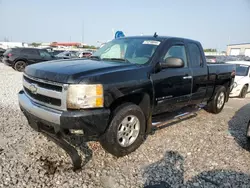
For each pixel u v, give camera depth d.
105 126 2.96
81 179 2.84
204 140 4.20
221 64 5.77
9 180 2.73
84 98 2.76
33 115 3.13
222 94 6.01
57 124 2.81
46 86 2.98
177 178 2.94
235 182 2.89
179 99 4.29
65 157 3.35
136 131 3.50
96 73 2.95
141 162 3.31
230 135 4.50
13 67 15.13
